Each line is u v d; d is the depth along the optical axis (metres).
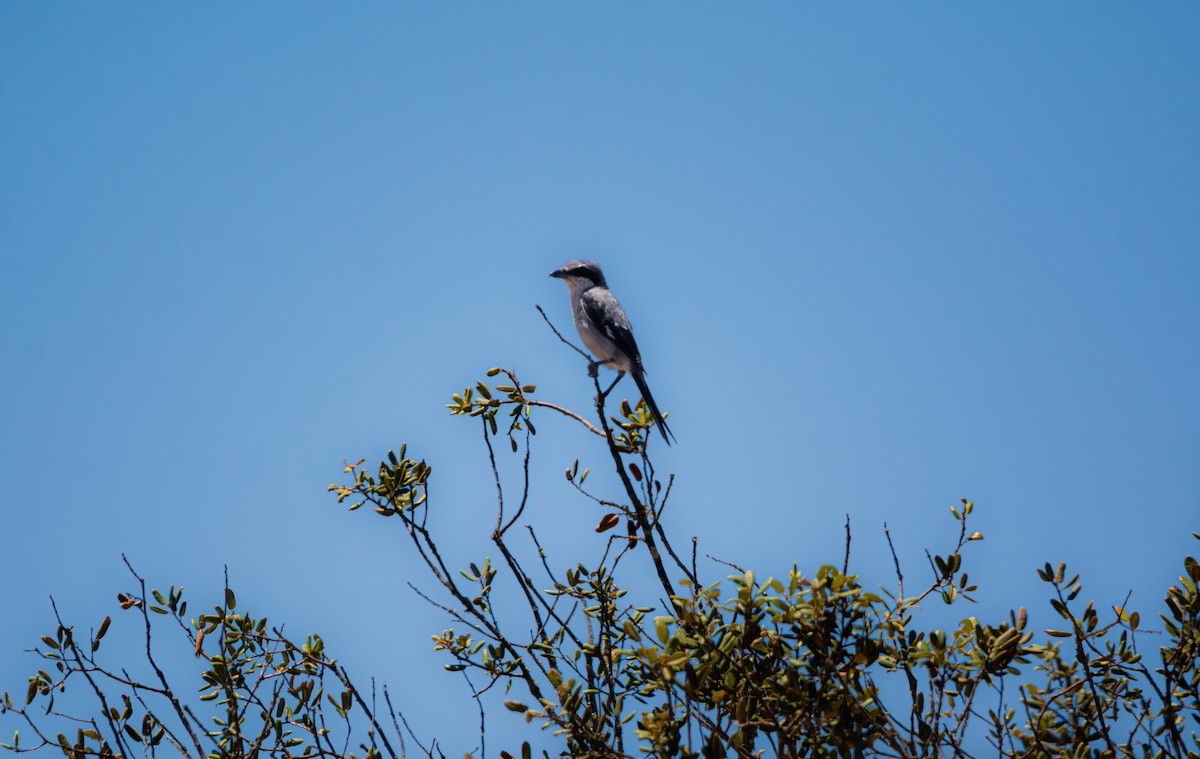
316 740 11.04
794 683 9.16
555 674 10.23
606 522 12.01
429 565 12.19
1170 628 10.07
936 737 8.77
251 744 11.25
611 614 11.67
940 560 9.84
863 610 9.43
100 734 10.98
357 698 11.09
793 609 9.24
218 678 11.55
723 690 9.42
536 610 11.84
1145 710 9.88
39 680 11.09
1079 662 9.82
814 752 9.37
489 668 11.66
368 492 12.38
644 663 10.04
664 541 11.56
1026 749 9.80
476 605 12.16
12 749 10.90
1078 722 9.87
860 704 9.21
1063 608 10.26
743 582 9.51
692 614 9.41
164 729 11.16
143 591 11.41
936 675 9.30
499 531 12.22
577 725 9.91
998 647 9.17
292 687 11.59
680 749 9.23
